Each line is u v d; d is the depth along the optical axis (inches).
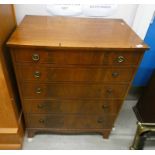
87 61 42.1
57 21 51.2
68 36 42.6
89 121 57.0
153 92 58.4
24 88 47.0
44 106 51.8
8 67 45.0
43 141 60.7
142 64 71.8
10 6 47.3
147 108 61.2
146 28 60.8
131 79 46.4
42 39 40.3
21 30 44.2
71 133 63.4
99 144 61.2
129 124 69.1
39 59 41.0
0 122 51.6
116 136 64.3
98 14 58.6
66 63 42.1
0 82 42.7
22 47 38.3
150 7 56.5
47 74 44.1
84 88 47.9
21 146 57.5
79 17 56.0
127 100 80.2
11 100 46.9
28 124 56.9
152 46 66.9
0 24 38.9
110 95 49.9
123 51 40.5
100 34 44.9
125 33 46.4
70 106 52.2
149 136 58.4
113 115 55.6
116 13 59.1
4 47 41.8
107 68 43.8
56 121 56.5
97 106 52.7
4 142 56.4
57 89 47.7
